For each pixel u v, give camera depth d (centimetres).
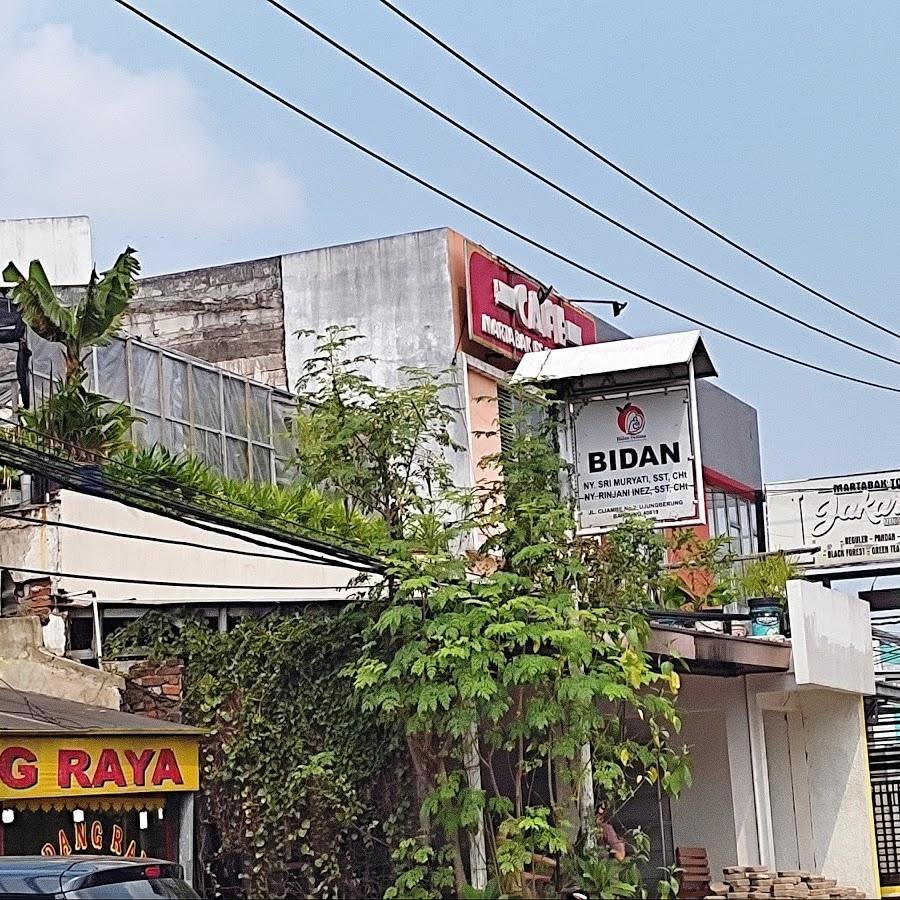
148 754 1562
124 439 2209
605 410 1895
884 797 2828
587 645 1597
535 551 1633
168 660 1741
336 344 1716
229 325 2850
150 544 1997
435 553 1641
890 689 2673
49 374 2233
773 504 3897
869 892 2395
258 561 2036
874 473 3847
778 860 2442
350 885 1656
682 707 2278
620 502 1875
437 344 2666
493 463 1731
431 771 1633
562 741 1616
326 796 1658
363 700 1605
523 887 1611
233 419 2483
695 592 2556
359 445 1683
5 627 1784
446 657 1568
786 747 2475
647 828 2323
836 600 2378
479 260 2688
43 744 1466
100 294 2100
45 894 1136
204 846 1670
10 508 1959
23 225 2989
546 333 2884
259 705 1695
